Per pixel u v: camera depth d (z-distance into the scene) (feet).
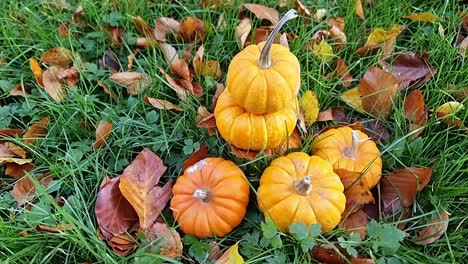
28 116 1.53
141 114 1.52
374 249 1.19
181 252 1.22
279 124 1.25
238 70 1.20
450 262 1.23
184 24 1.66
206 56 1.60
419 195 1.34
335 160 1.30
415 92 1.45
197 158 1.35
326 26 1.68
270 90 1.18
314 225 1.17
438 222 1.25
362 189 1.26
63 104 1.51
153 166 1.32
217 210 1.22
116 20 1.70
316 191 1.19
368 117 1.49
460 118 1.45
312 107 1.42
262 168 1.33
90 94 1.55
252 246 1.24
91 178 1.38
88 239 1.25
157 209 1.27
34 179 1.21
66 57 1.61
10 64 1.64
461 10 1.74
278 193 1.20
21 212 1.29
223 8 1.72
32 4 1.74
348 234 1.25
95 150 1.42
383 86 1.45
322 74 1.56
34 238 1.25
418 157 1.39
